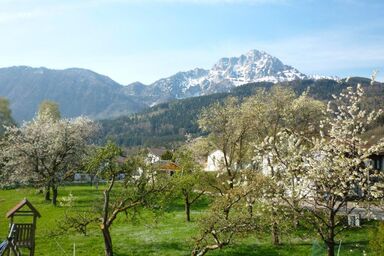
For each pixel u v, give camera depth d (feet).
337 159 86.38
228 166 163.53
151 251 134.62
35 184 258.98
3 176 265.95
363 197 86.99
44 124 268.62
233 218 109.50
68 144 255.91
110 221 129.49
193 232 160.56
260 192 105.40
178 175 152.56
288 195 95.66
